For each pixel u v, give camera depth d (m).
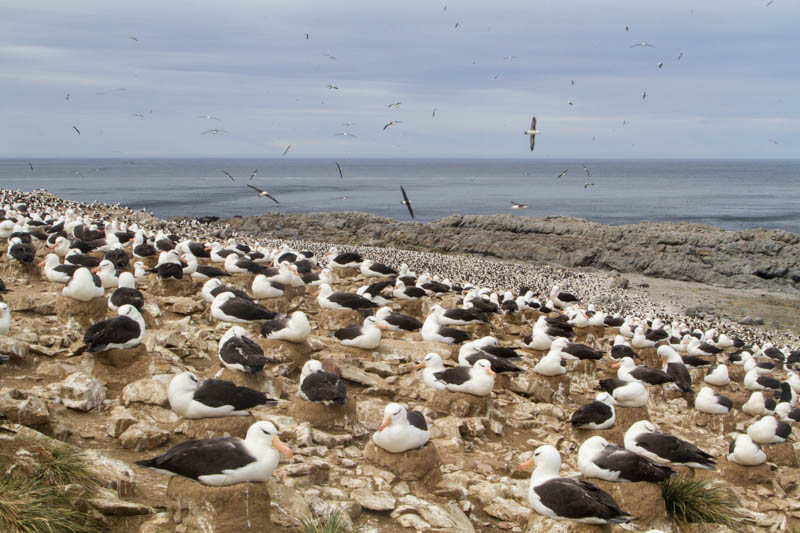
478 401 13.94
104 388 11.54
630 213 117.62
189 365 13.83
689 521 11.78
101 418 10.77
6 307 12.59
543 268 56.00
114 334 11.99
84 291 14.41
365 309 19.19
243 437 10.30
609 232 64.94
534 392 16.56
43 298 16.42
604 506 9.11
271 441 8.34
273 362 14.26
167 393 11.10
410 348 17.19
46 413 9.45
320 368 12.35
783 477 15.18
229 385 10.32
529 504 10.83
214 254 24.84
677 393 20.92
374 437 10.69
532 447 13.66
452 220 73.00
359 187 186.75
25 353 12.27
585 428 13.88
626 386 14.75
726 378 21.28
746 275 54.78
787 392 21.45
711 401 17.81
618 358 20.53
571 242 62.38
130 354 12.33
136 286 20.45
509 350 16.38
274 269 20.91
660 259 57.38
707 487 13.25
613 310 41.78
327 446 11.25
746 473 14.66
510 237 65.12
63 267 17.94
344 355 15.49
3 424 9.04
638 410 14.83
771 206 134.25
